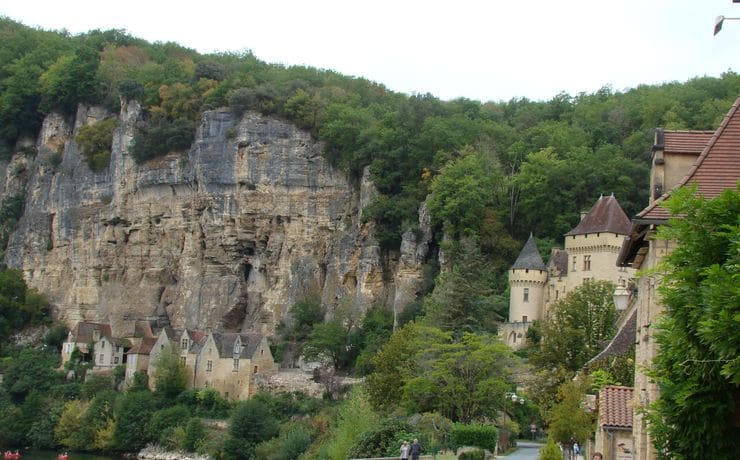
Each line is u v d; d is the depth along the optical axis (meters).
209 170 171.75
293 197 170.12
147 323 171.62
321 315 160.62
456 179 149.50
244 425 118.88
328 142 170.38
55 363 166.88
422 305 137.50
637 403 34.31
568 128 175.38
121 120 185.75
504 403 82.88
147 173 178.12
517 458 68.06
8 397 153.88
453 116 173.50
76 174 189.75
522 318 130.12
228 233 170.38
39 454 133.38
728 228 22.73
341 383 135.00
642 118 177.88
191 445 128.38
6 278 187.00
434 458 61.31
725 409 23.38
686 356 23.48
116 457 131.75
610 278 122.88
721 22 23.73
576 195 149.88
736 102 30.98
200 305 169.75
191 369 150.25
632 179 150.88
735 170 29.67
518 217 151.75
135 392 144.50
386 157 163.88
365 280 157.12
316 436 109.88
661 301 24.69
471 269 125.38
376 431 69.06
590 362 58.19
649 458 33.59
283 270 168.25
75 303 183.00
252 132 171.12
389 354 97.75
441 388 82.75
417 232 151.88
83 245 184.88
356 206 167.25
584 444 60.06
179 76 192.50
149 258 178.00
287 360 154.50
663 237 24.16
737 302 21.19
